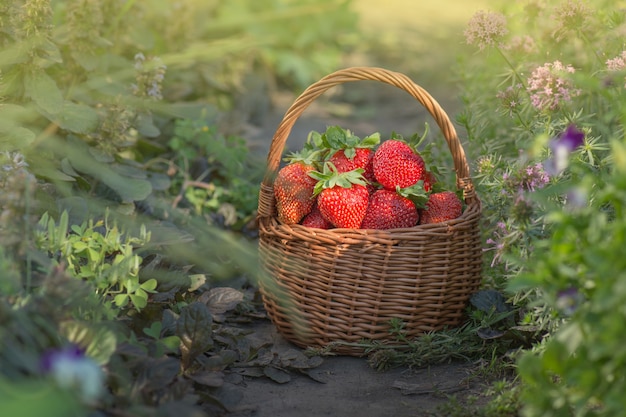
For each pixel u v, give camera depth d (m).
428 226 2.19
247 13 5.59
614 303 1.33
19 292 1.65
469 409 1.85
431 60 6.61
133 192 2.76
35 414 1.32
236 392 1.95
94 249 2.11
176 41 3.98
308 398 2.02
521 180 2.08
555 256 1.43
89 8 2.86
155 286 2.00
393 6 9.40
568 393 1.47
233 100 4.68
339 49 6.73
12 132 2.47
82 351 1.59
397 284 2.20
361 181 2.21
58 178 2.57
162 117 3.54
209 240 2.63
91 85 2.91
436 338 2.26
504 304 2.27
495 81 2.94
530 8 2.73
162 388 1.71
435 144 2.96
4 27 2.50
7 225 1.66
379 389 2.08
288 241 2.27
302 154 2.35
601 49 2.55
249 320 2.56
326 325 2.24
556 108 2.25
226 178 3.50
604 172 2.06
